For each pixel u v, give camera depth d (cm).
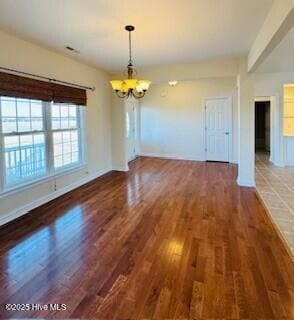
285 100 747
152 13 281
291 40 372
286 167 699
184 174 625
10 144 362
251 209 383
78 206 403
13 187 358
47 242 286
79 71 502
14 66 350
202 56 466
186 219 348
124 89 355
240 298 194
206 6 265
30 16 287
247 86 487
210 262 243
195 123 816
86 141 543
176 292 201
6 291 205
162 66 542
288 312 179
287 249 266
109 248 272
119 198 442
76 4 259
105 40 370
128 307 186
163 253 261
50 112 435
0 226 330
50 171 438
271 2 256
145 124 903
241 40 374
